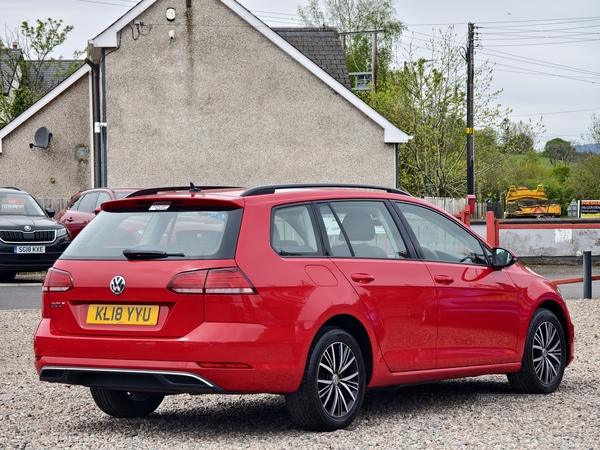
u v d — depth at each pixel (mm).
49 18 48375
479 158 38656
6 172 31250
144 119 26344
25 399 7688
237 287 5750
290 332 5895
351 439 5941
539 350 7898
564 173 86938
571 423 6520
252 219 6031
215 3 26484
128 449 5734
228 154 26719
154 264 5914
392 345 6582
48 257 18750
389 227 6918
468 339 7219
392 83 38250
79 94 31359
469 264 7422
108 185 26250
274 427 6430
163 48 26359
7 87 51469
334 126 26922
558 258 26062
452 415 6871
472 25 35125
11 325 12195
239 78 26625
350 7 67500
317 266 6215
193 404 7520
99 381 6004
